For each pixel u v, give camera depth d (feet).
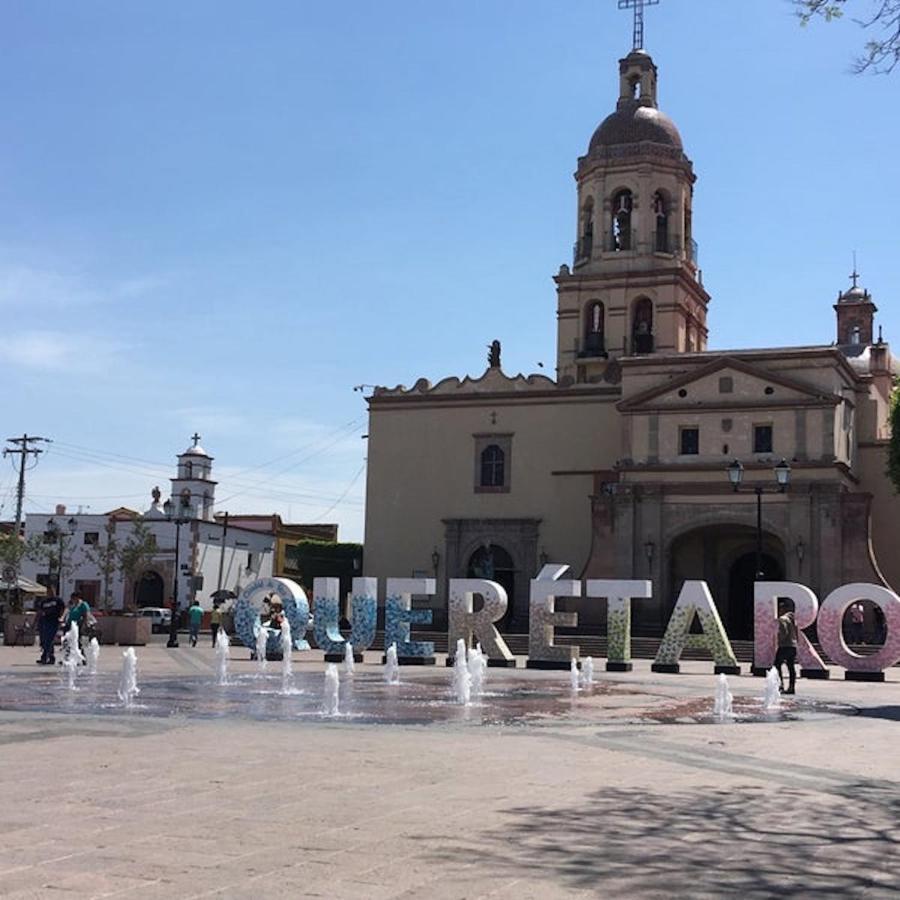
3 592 211.41
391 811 29.94
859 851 26.84
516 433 181.98
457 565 181.47
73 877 22.20
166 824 27.55
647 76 198.80
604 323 191.01
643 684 88.33
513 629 175.63
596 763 40.57
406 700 67.92
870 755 45.16
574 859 25.03
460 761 40.06
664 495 163.22
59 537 233.96
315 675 91.20
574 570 175.94
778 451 159.12
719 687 62.85
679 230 192.44
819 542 155.43
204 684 77.46
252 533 272.92
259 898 21.07
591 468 177.17
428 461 186.09
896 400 153.79
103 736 44.93
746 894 22.57
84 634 120.88
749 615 170.60
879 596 100.37
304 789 33.14
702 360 166.81
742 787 35.86
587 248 195.11
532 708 64.23
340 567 268.00
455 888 22.20
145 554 238.89
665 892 22.50
